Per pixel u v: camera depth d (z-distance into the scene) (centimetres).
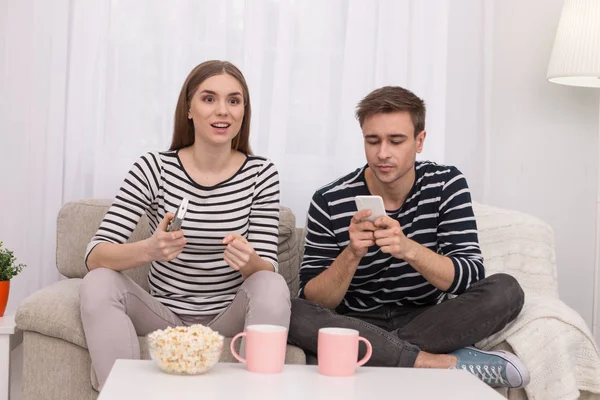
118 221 195
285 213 237
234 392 124
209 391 124
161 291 202
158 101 265
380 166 199
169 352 134
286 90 270
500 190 292
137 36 264
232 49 269
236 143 210
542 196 293
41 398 186
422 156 281
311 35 274
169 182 201
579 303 297
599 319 295
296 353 187
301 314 190
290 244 236
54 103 259
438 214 209
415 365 180
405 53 277
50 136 259
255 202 205
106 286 178
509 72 290
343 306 216
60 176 261
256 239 201
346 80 274
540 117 292
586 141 294
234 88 198
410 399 124
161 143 265
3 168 259
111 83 260
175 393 122
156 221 204
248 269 191
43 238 261
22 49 258
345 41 274
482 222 234
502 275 193
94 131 263
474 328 186
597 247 295
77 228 228
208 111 196
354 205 211
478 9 285
